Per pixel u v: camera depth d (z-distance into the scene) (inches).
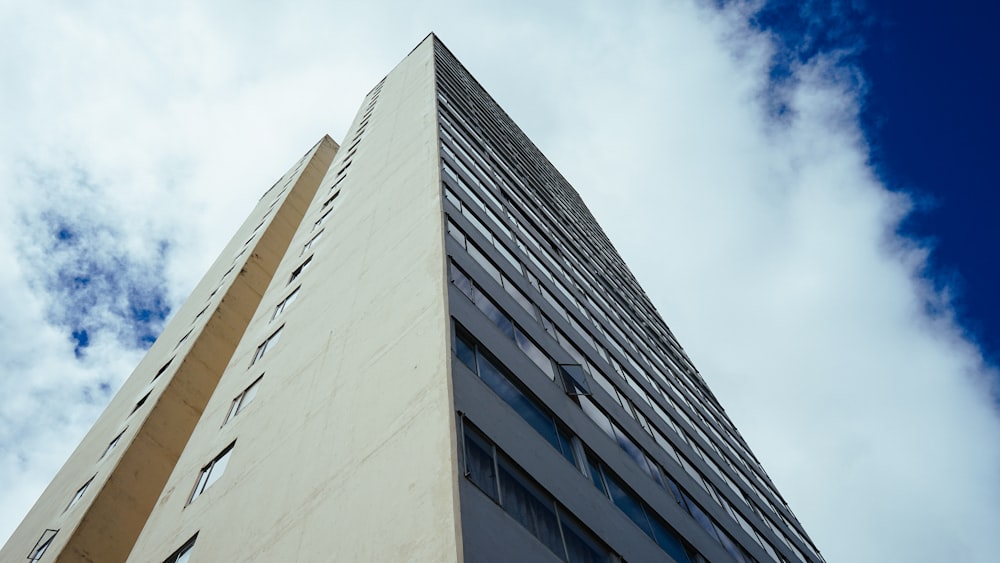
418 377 548.1
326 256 1029.8
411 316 644.1
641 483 790.5
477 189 1154.0
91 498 1003.9
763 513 1334.9
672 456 1029.2
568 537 528.7
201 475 742.5
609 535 592.1
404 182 1019.3
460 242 843.4
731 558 893.2
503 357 682.2
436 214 813.9
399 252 795.4
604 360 1103.6
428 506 425.1
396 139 1306.6
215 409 877.2
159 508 749.9
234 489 649.0
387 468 483.2
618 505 673.6
